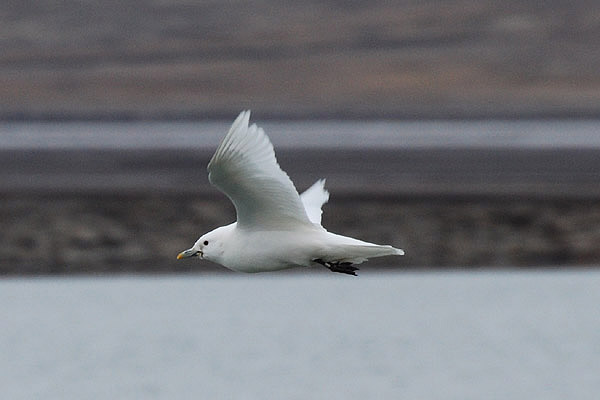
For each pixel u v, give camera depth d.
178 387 24.12
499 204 39.03
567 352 26.31
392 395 23.34
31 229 38.53
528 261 37.38
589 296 32.78
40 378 24.72
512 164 46.00
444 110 71.06
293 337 28.22
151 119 72.12
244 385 24.19
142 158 49.53
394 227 38.44
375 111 70.62
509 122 66.62
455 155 48.09
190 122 70.06
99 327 29.25
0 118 73.25
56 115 74.50
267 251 12.99
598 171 44.41
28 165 48.12
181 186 41.38
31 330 28.81
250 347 27.12
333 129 62.94
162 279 36.78
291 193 12.46
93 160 49.16
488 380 24.45
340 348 26.86
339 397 23.17
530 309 31.20
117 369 25.12
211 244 13.30
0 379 24.62
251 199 12.66
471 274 36.62
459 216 38.62
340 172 46.16
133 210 39.34
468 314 30.28
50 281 36.56
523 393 23.45
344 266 12.98
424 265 37.50
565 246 37.72
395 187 40.56
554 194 39.34
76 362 25.89
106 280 36.53
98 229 38.56
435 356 26.14
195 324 29.50
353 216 38.88
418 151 49.06
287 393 23.56
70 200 39.84
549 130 60.00
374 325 29.30
